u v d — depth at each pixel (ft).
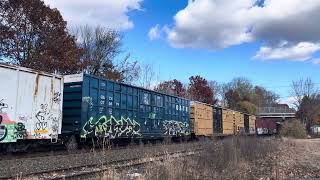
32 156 65.72
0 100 58.49
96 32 185.37
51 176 46.03
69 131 77.61
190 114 132.36
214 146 68.69
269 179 50.83
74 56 140.97
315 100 352.90
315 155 96.78
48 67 131.75
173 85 262.67
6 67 59.57
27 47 130.21
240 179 48.34
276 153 90.22
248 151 73.26
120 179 40.86
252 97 394.73
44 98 67.31
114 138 86.63
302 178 54.03
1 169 49.49
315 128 358.43
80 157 64.28
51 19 134.92
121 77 185.88
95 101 80.94
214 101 302.66
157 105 107.14
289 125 243.60
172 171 43.04
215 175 47.78
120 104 89.61
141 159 61.93
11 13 126.93
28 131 63.67
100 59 183.42
